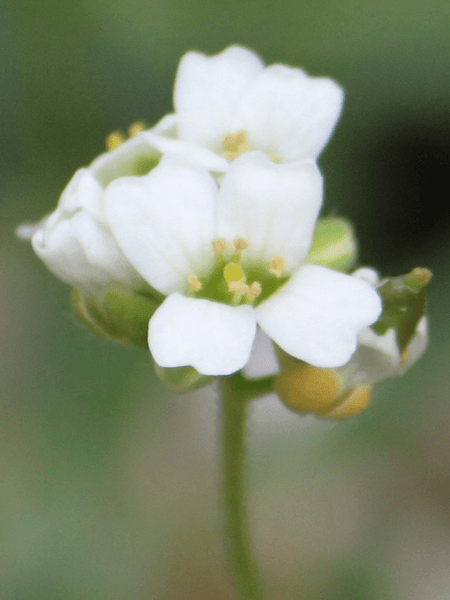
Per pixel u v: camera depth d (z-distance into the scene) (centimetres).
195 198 7
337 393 7
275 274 7
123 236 7
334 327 7
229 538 7
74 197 7
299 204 7
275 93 7
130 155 7
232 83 7
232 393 7
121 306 7
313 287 7
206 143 7
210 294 7
